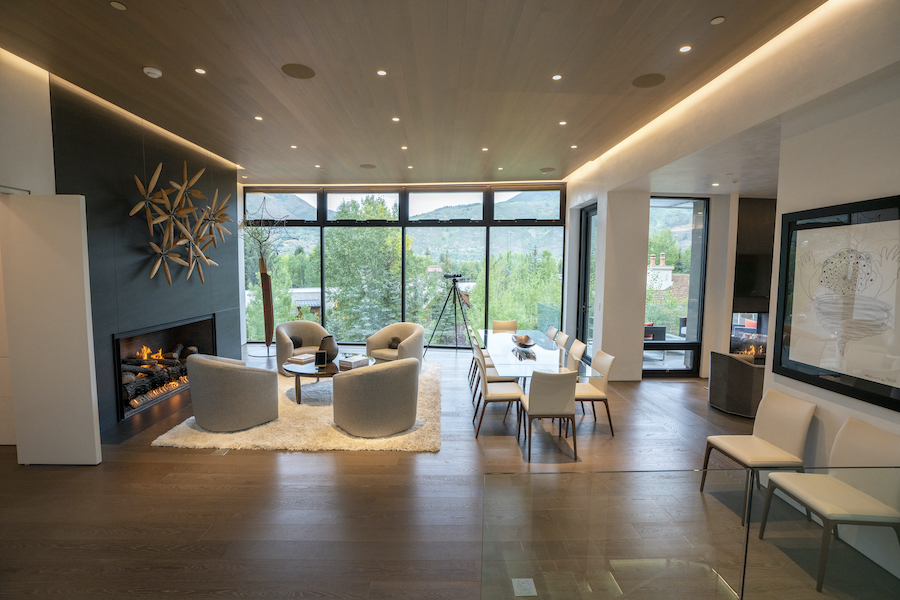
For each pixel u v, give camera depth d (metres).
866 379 2.62
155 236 5.17
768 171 5.02
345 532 2.86
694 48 3.13
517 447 4.27
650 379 6.92
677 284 6.96
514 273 8.77
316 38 3.01
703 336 6.98
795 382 3.20
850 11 2.54
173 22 2.82
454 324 9.00
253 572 2.49
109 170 4.49
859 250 2.65
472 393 6.05
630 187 6.12
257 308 9.19
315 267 9.01
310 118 4.63
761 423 3.36
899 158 2.44
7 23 2.84
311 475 3.64
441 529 2.91
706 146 3.97
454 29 2.88
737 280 6.84
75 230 3.63
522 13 2.69
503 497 2.00
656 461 4.00
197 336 6.38
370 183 8.45
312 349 6.86
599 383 4.73
